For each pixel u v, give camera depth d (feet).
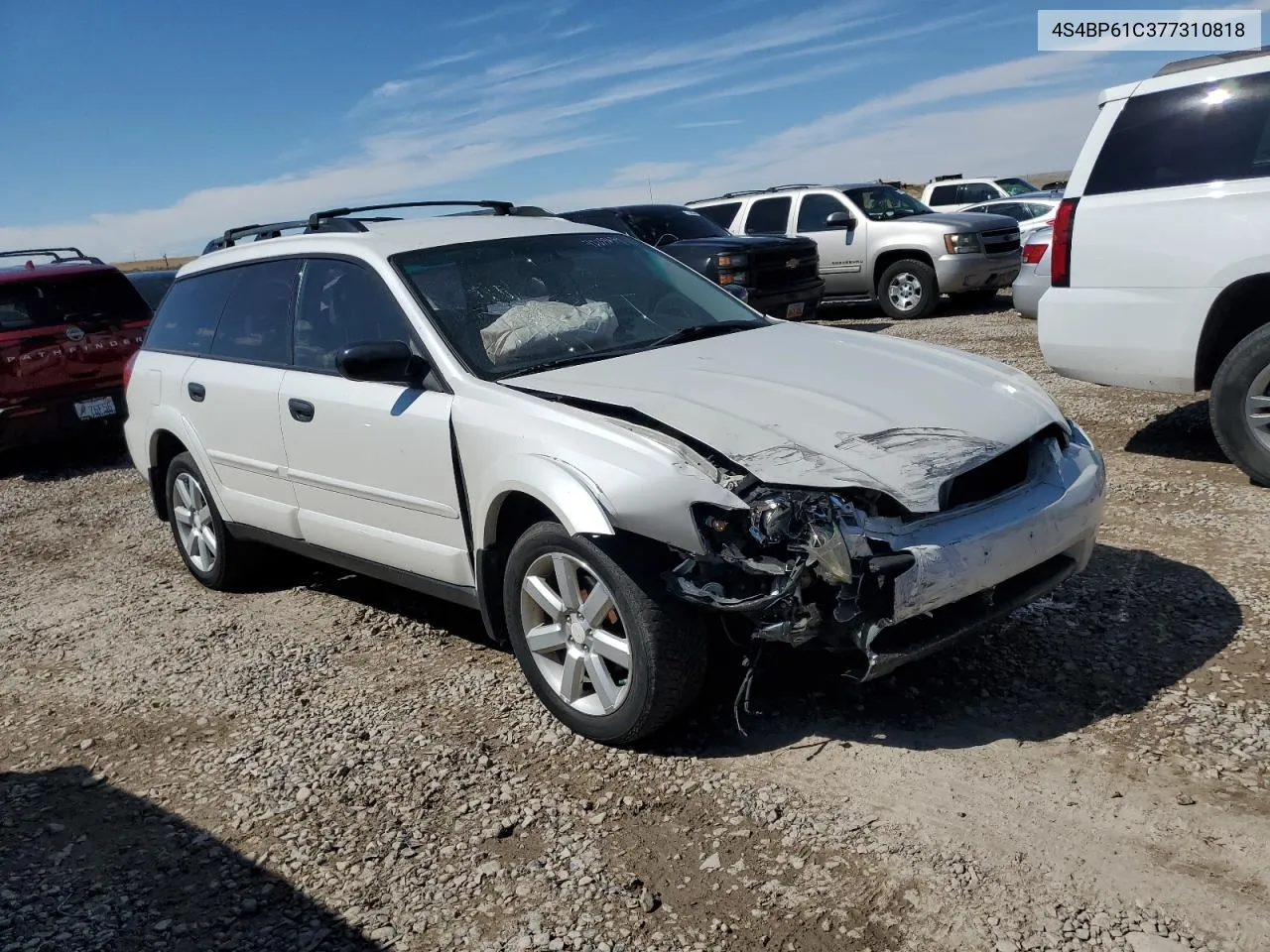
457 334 13.78
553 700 12.34
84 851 11.17
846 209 48.75
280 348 16.33
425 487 13.60
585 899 9.44
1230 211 17.98
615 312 15.01
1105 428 23.75
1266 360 17.99
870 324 46.47
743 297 17.71
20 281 31.76
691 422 11.20
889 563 10.20
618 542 11.06
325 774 12.14
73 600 19.97
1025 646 13.23
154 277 42.70
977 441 11.26
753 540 10.45
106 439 33.86
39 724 14.52
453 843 10.53
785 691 12.71
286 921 9.62
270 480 16.55
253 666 15.57
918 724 11.72
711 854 9.87
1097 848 9.36
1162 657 12.61
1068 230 20.07
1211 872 8.92
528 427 12.04
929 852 9.54
